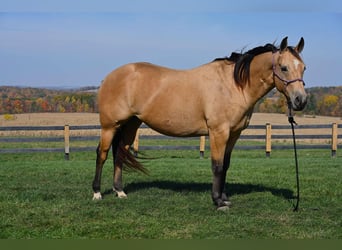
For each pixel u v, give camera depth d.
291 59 5.25
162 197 6.54
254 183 8.02
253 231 4.81
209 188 7.37
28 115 37.38
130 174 9.05
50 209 5.68
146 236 4.62
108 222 5.12
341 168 10.28
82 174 9.01
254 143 19.89
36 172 9.29
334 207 5.97
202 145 13.42
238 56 5.70
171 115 5.86
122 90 6.08
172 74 5.97
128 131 6.61
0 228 4.86
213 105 5.56
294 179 8.48
